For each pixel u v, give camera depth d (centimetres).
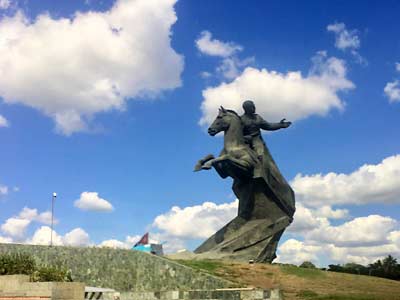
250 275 4019
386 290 3603
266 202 5128
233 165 4959
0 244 4044
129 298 2695
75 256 4128
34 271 3062
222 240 5159
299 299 3241
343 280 3950
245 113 5272
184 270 3856
